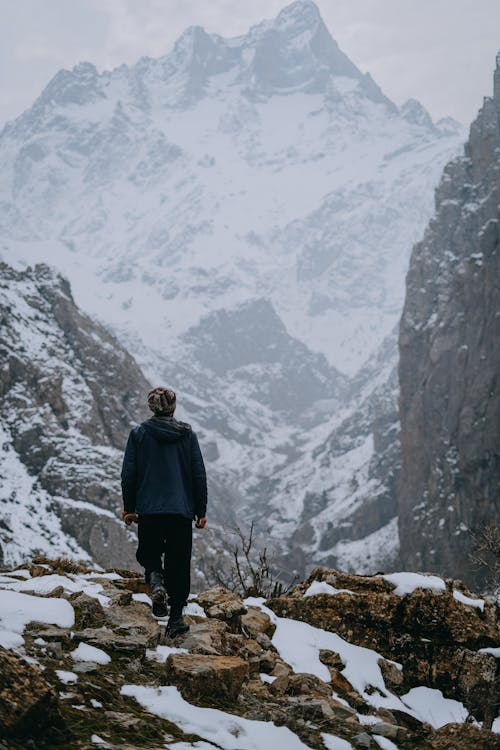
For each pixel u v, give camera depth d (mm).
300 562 140875
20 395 82750
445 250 113875
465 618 7379
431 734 5898
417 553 92688
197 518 6430
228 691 5527
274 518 196875
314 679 6430
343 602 7543
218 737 4848
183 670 5422
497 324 88812
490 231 94562
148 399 6496
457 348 97125
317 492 185875
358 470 182250
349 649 7184
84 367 93562
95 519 70688
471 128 118812
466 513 86812
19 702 4285
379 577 7785
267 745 4883
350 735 5461
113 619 6508
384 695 6793
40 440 79125
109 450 81250
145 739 4617
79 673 5387
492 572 8695
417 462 101438
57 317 98000
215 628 6645
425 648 7262
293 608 7621
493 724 6602
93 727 4621
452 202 116875
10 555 60906
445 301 107750
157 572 6355
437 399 98688
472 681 6961
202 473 6406
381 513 142125
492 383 87062
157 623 6672
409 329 111125
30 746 4211
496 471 84562
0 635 5566
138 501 6270
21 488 72562
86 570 8867
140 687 5336
